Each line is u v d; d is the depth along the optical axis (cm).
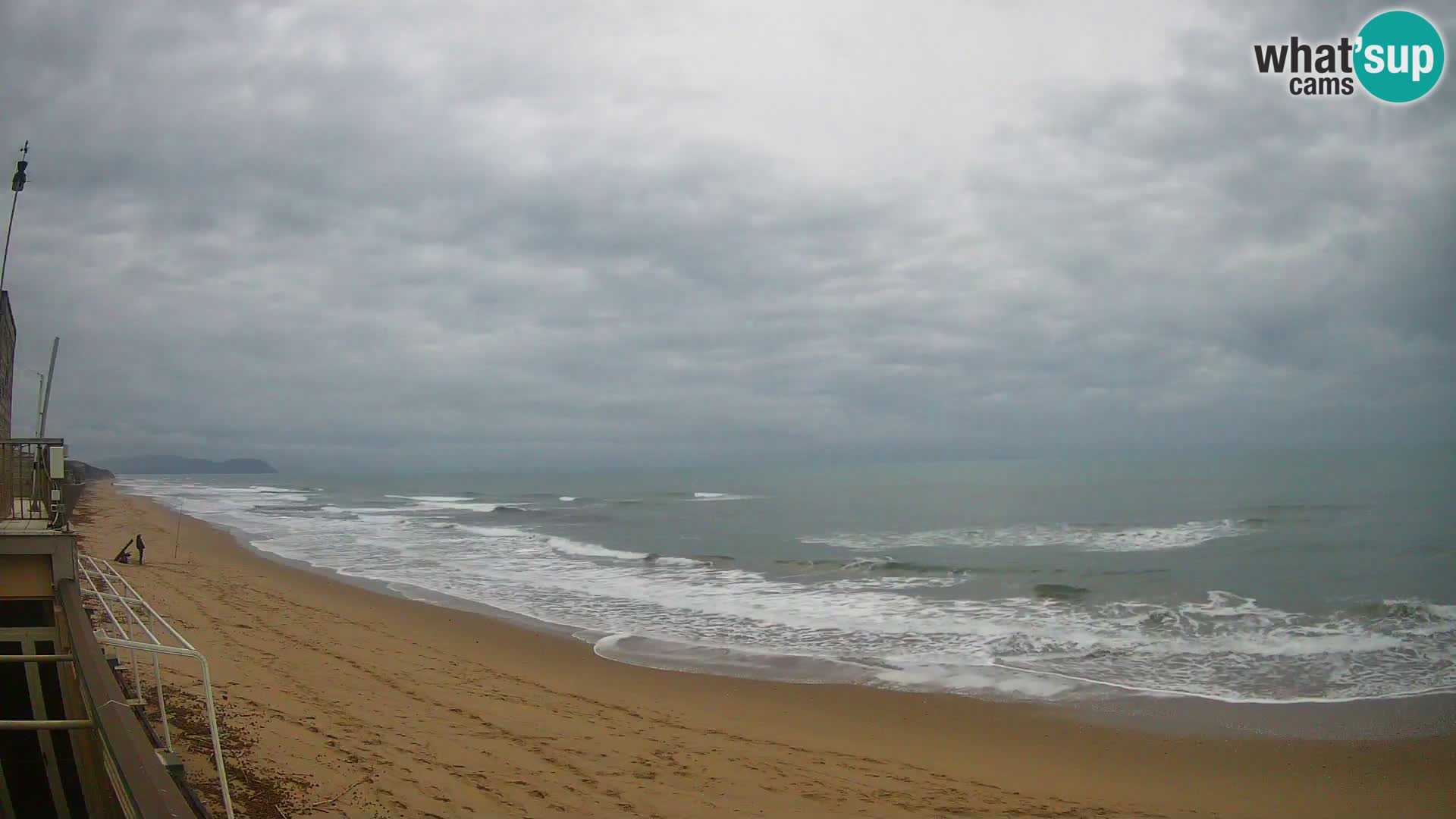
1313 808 771
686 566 2438
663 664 1259
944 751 905
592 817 662
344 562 2517
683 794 731
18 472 1028
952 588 1944
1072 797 783
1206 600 1711
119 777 391
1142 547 2772
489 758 777
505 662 1248
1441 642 1306
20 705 683
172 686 888
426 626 1502
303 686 963
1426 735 931
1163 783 823
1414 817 750
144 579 1769
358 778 685
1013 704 1062
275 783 647
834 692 1116
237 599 1619
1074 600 1742
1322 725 973
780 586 2017
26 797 675
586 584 2064
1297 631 1397
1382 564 2209
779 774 803
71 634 594
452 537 3431
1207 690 1106
